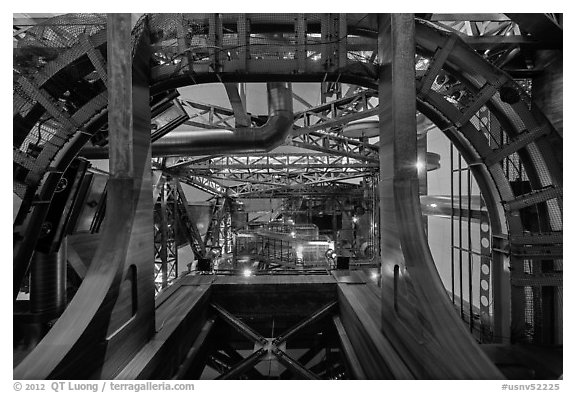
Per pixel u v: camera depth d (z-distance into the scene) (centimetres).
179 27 443
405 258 354
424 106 508
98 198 796
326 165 1464
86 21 422
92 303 316
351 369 517
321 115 870
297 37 457
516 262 473
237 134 801
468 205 657
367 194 2050
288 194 2414
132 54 390
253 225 2605
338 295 741
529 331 490
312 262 1562
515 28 507
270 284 765
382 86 430
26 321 563
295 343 787
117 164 364
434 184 1217
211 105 846
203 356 626
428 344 309
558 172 449
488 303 603
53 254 590
